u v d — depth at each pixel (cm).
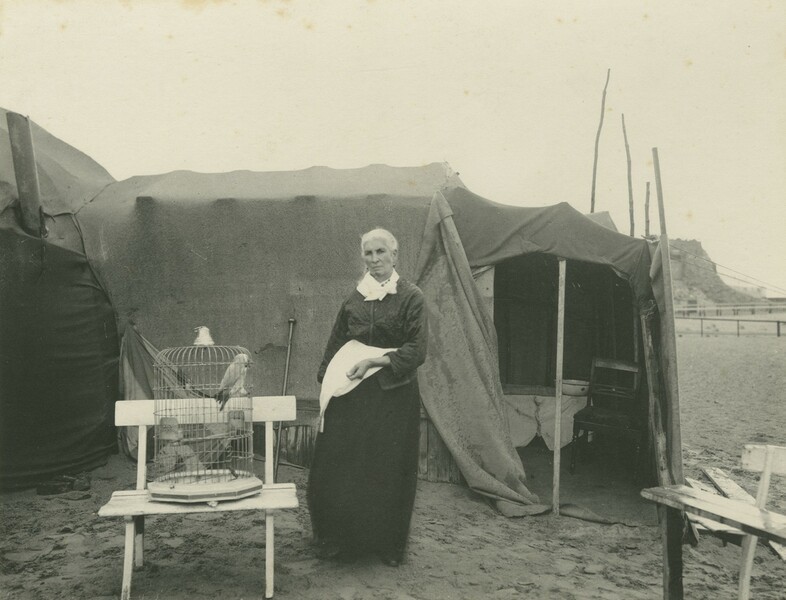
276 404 386
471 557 429
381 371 389
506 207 612
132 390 633
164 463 363
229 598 335
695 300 3812
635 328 696
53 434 559
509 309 845
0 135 595
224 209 640
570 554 454
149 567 378
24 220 562
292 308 638
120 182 720
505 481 573
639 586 394
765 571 442
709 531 523
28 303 538
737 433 1044
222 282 641
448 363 602
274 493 347
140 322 642
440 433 591
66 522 461
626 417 653
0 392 510
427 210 629
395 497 386
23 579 359
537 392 775
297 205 638
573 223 593
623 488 634
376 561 400
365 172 715
